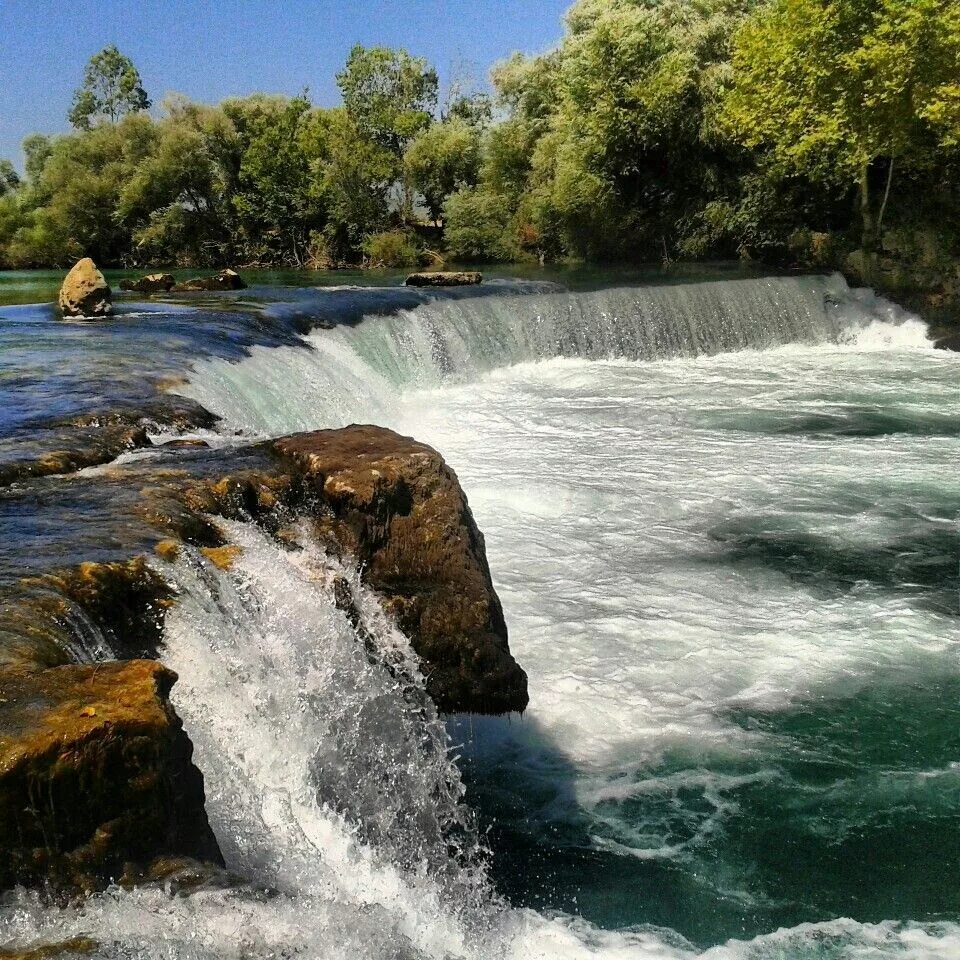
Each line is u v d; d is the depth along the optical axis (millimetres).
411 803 5207
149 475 6289
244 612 5102
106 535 5227
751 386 16953
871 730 6137
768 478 11172
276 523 6012
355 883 4270
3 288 26125
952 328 21875
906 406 15195
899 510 10086
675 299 20422
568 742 6004
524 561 8656
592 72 31766
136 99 62000
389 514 5836
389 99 44000
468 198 37969
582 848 5133
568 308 19312
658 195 32875
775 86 24000
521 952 4375
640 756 5879
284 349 13461
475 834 5219
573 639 7215
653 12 33531
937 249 23703
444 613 5738
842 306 22594
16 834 2979
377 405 13953
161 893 3131
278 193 42969
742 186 30016
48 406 8773
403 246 38625
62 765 3049
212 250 45531
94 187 44625
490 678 5801
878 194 26891
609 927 4605
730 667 6859
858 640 7254
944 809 5430
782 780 5664
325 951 3117
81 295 15414
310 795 4641
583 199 31844
